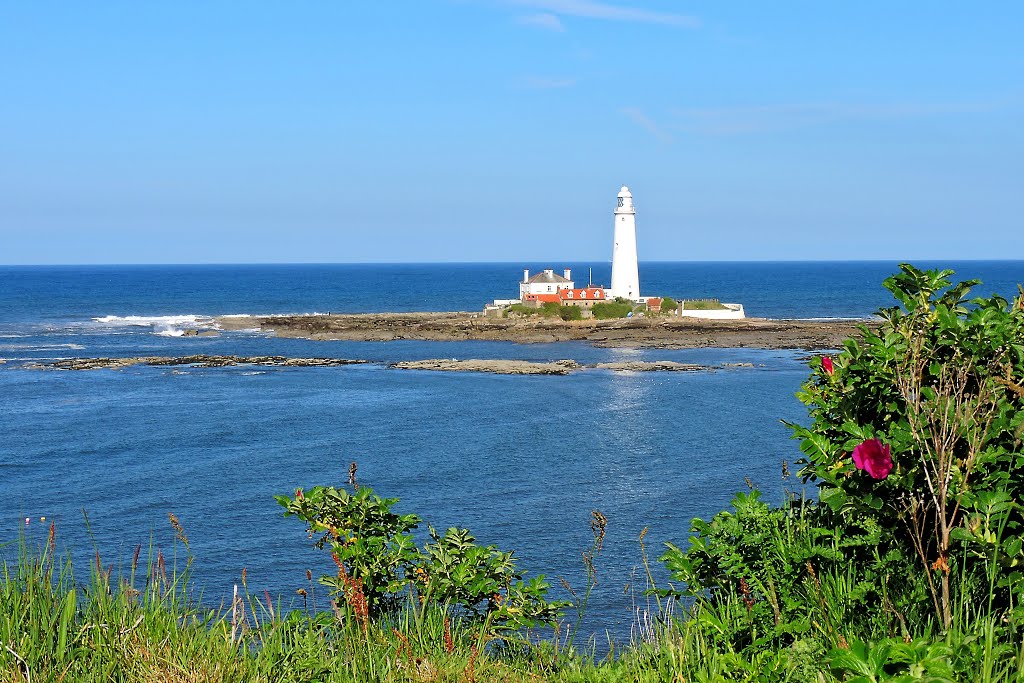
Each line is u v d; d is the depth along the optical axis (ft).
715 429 139.33
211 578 68.69
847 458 21.31
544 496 96.53
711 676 20.63
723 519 24.44
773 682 19.69
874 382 21.12
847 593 21.12
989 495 18.98
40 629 21.26
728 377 211.00
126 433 140.26
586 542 77.05
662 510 89.40
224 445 130.21
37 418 155.94
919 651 16.78
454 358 263.70
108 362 242.99
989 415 19.74
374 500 26.43
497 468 112.27
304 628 24.53
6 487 104.17
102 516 90.27
